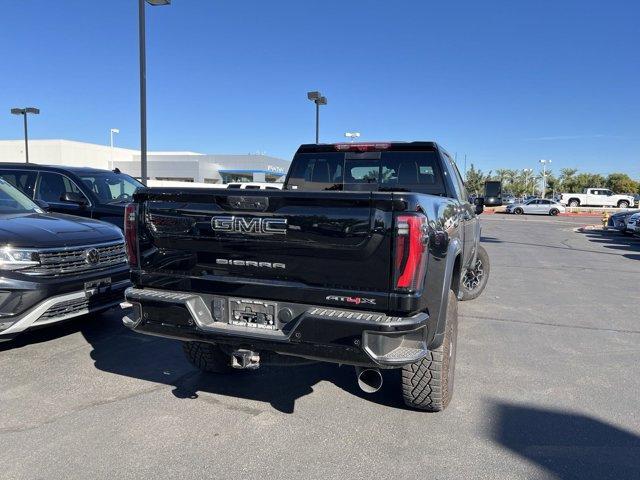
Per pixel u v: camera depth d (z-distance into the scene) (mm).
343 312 3184
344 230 3123
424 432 3662
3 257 4656
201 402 4117
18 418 3779
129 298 3734
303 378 4664
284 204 3266
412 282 3064
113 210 8750
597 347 5727
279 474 3107
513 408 4082
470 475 3123
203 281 3574
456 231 4180
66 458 3248
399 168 5613
